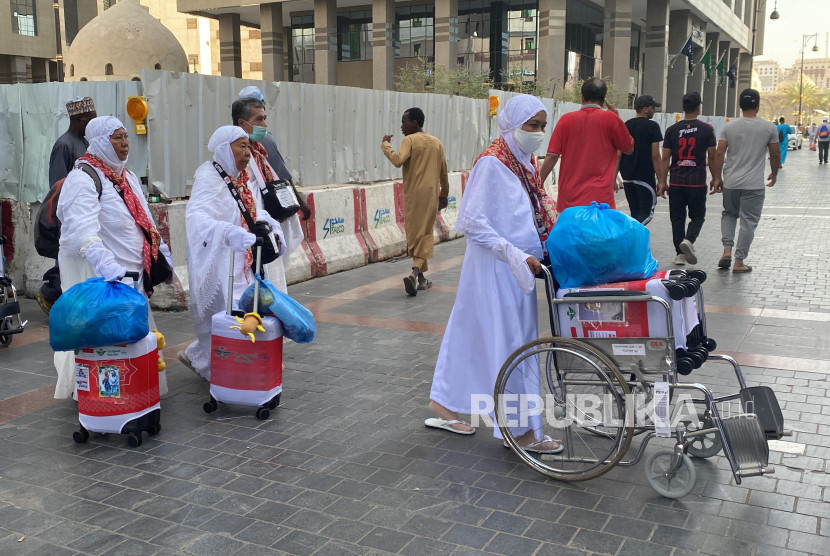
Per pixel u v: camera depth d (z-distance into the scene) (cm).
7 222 790
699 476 361
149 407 416
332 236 927
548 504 338
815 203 1573
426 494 350
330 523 323
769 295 737
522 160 381
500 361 379
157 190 711
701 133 859
